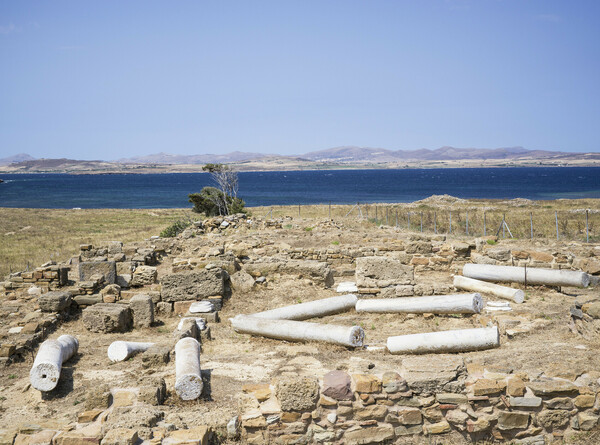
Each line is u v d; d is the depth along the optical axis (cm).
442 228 3894
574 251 1994
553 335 1241
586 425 870
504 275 1734
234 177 5997
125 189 17788
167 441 801
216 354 1259
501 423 870
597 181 19700
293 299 1756
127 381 1048
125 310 1550
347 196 12394
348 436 870
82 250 2433
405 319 1487
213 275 1697
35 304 1727
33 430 874
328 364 1083
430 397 885
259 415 873
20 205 11069
